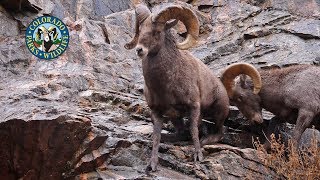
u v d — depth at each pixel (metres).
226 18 51.34
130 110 37.41
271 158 32.66
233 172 31.75
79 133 29.44
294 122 36.62
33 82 37.31
